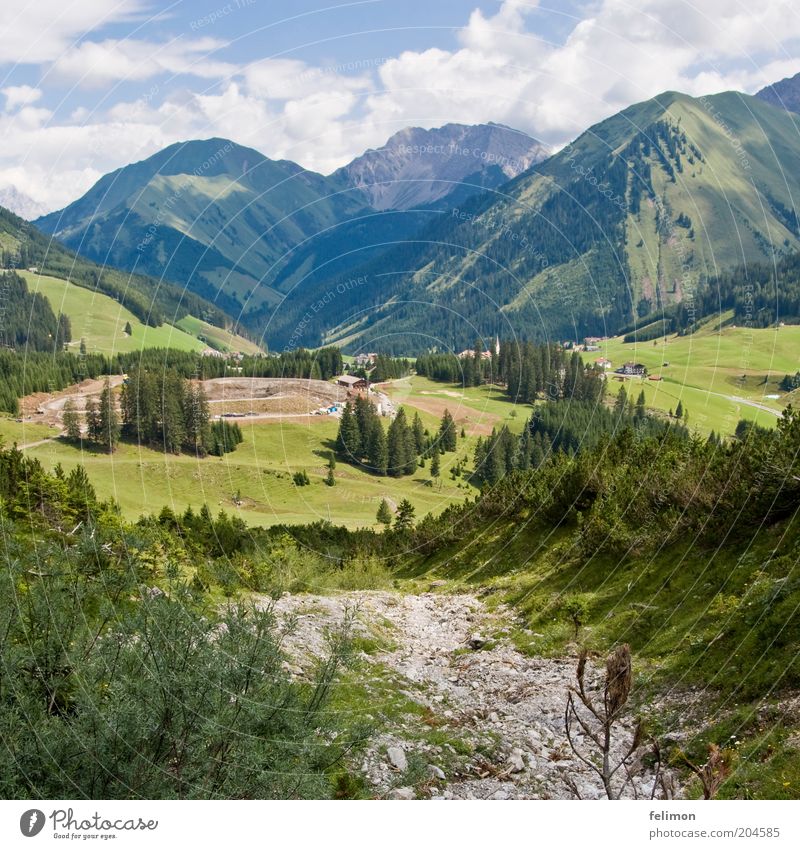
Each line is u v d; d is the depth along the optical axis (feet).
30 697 27.09
